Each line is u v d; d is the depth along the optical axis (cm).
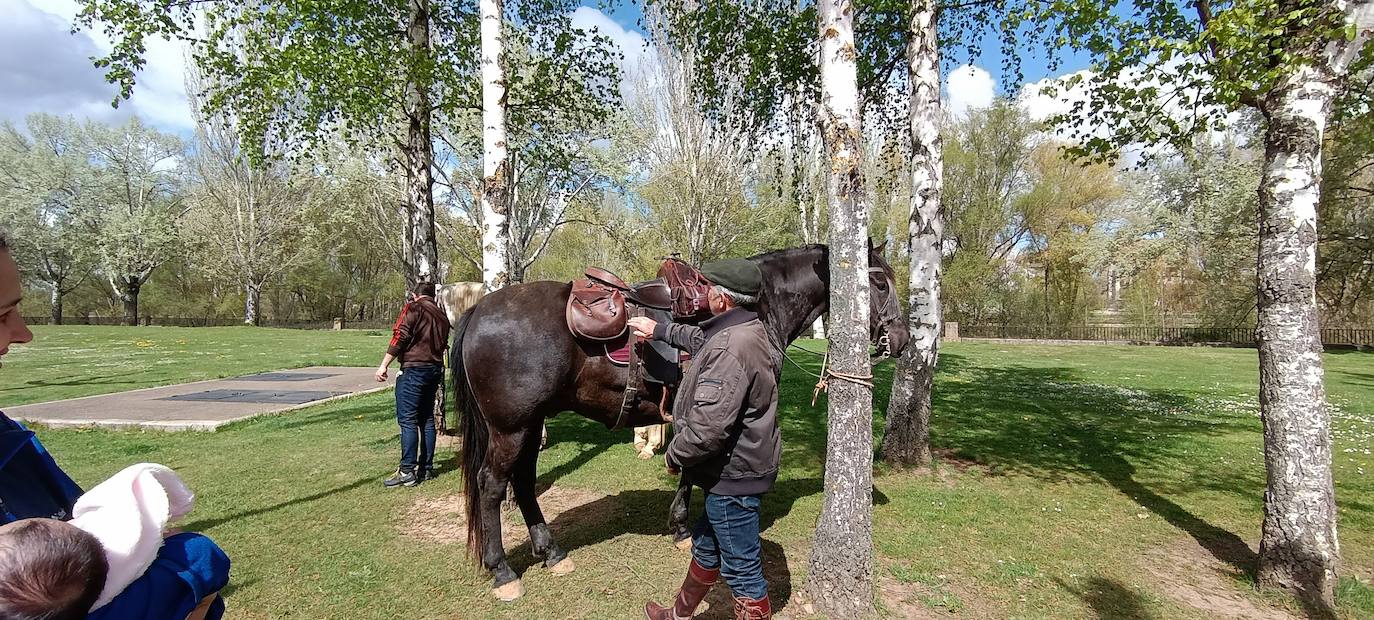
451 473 568
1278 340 356
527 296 375
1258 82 357
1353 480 583
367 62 628
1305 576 345
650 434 635
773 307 421
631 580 364
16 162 3616
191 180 4100
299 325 4078
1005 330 3055
